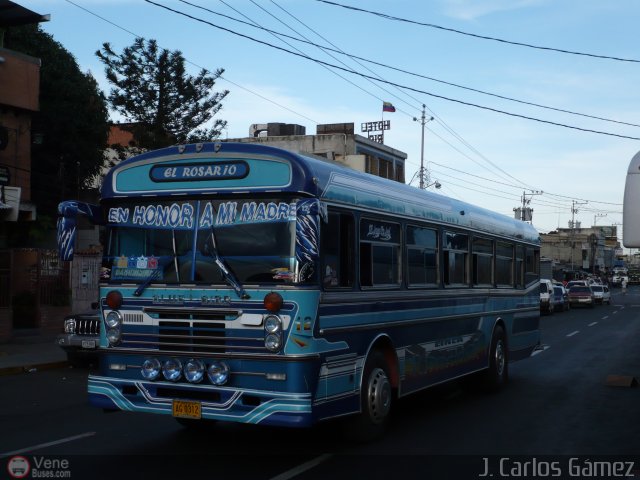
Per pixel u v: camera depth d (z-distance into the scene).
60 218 7.75
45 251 21.91
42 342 20.42
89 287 22.34
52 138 29.08
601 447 8.54
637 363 17.52
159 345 7.53
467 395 12.55
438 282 10.49
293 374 6.97
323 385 7.31
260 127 45.34
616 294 87.88
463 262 11.62
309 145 41.28
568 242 109.81
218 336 7.26
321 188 7.42
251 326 7.12
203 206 7.56
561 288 46.72
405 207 9.48
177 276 7.54
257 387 7.09
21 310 21.33
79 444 8.49
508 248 14.02
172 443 8.53
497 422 10.03
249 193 7.34
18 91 23.38
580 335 26.69
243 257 7.28
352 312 7.95
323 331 7.32
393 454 8.06
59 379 14.72
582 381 14.35
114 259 7.91
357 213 8.18
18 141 23.69
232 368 7.19
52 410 10.91
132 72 28.66
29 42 28.66
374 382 8.52
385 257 8.89
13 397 12.31
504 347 13.48
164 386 7.42
